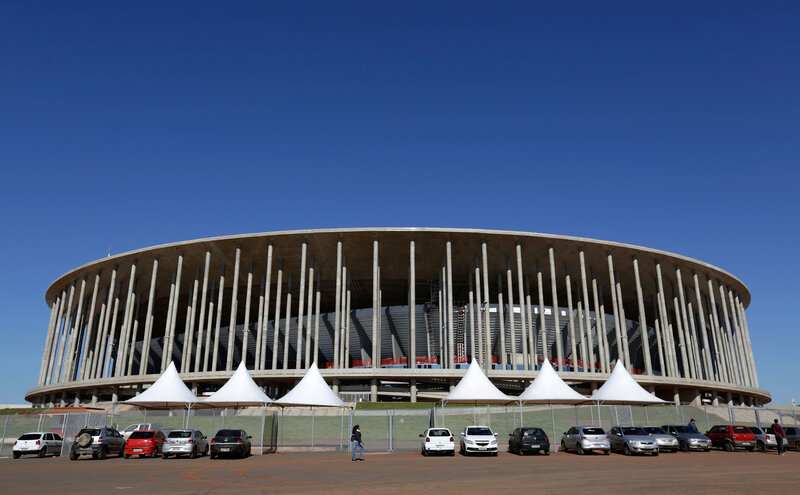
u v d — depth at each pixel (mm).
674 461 24109
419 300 75062
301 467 21828
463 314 62406
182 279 70312
